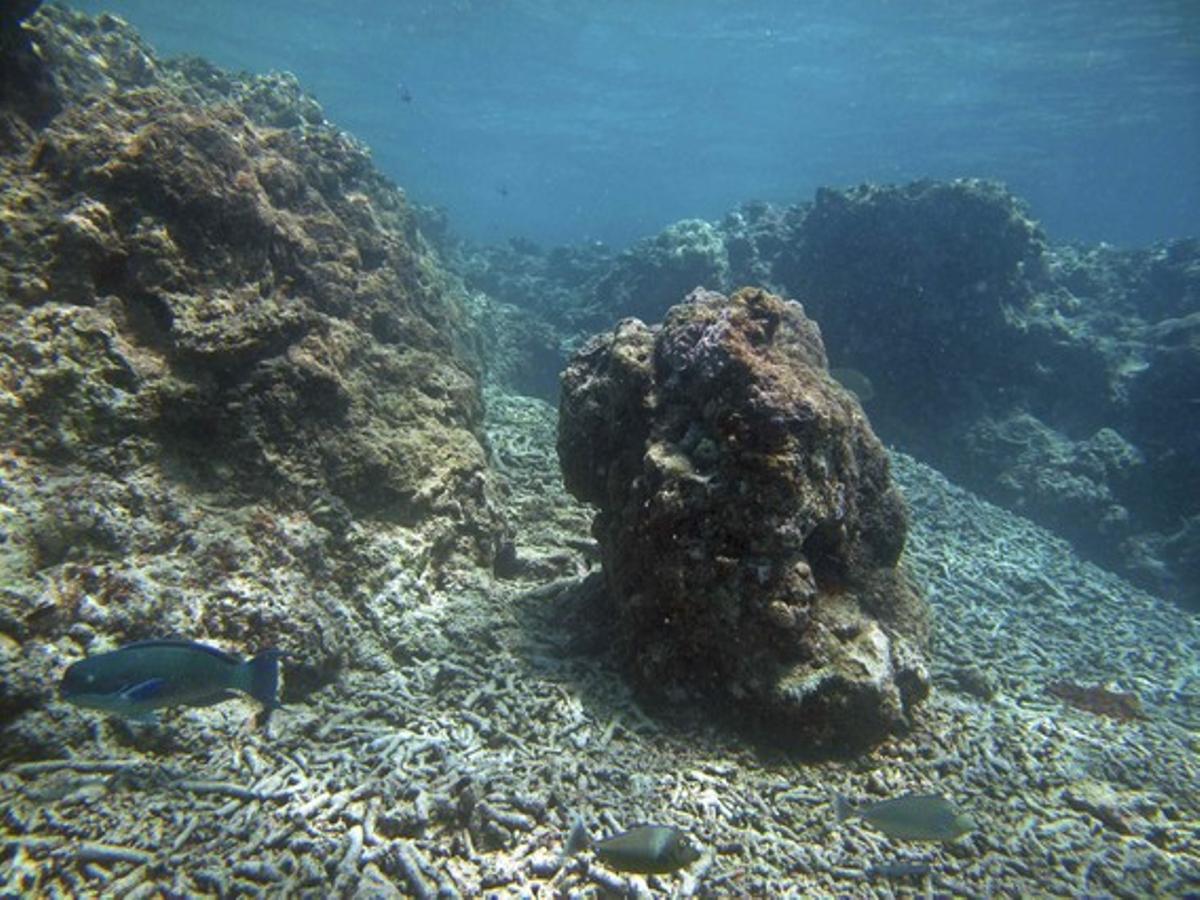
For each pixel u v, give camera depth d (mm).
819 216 5656
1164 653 3248
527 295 7242
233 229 2361
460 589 2490
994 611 3266
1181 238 6297
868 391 3938
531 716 2047
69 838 1480
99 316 2051
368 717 1973
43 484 1836
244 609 1945
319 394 2367
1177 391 5031
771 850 1710
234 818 1577
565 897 1531
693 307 2287
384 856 1552
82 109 2375
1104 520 4766
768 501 1929
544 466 3719
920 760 2051
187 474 2125
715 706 2082
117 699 1334
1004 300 5441
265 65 19391
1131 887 1748
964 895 1672
